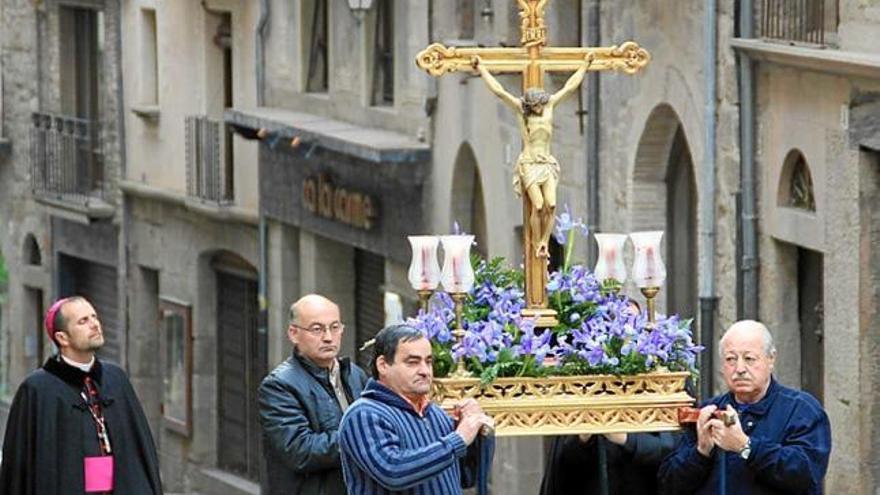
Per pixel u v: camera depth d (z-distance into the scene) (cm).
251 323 4197
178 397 4353
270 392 1623
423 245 1472
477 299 1505
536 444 3166
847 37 2339
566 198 3066
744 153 2544
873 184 2338
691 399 1458
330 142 3628
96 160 4653
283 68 4025
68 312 1780
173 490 4397
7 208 5006
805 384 2542
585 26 2952
